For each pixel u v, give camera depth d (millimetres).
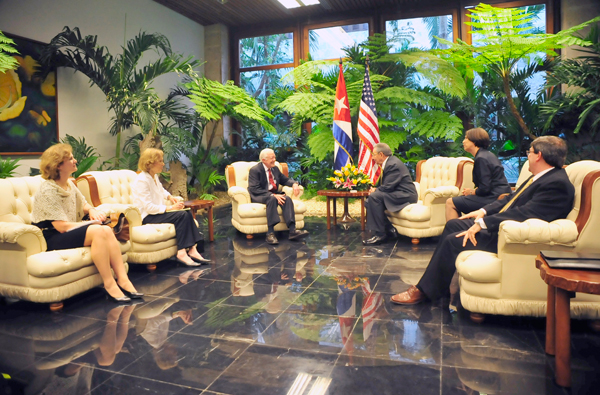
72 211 2912
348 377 1833
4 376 1896
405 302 2713
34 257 2617
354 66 7703
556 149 2268
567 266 1670
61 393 1752
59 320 2562
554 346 1984
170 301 2873
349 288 3062
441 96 7781
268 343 2193
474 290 2328
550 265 1695
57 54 5793
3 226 2607
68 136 5824
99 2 6664
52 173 2766
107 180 3861
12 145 5336
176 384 1809
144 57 7699
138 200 3721
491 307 2291
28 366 1990
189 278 3410
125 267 3271
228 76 9750
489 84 7387
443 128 7039
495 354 2018
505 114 7336
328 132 7812
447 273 2604
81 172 5441
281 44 9406
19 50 5398
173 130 6590
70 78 6141
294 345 2162
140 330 2393
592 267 1648
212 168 8328
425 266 3590
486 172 3895
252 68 9664
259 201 4836
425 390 1719
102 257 2846
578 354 1992
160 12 8086
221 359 2027
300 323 2447
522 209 2295
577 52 7137
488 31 6188
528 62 7148
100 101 6660
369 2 8281
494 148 7512
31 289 2645
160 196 3908
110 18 6887
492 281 2277
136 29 7461
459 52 7027
